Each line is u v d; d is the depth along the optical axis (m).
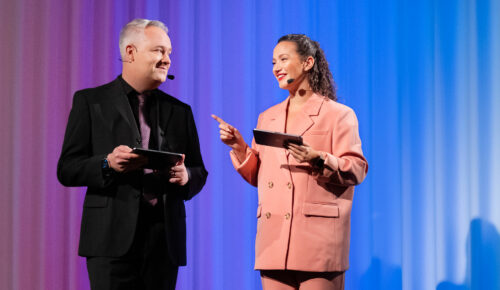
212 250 7.24
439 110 7.18
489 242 6.98
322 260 4.59
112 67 7.42
